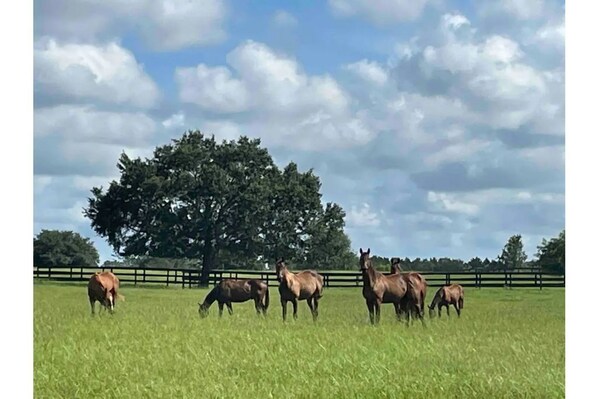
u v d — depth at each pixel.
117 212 45.00
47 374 11.65
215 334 15.19
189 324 17.34
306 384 10.84
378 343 14.27
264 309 22.20
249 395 10.36
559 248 34.69
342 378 11.14
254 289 22.16
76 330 15.84
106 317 19.16
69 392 10.88
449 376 11.41
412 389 10.65
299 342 14.11
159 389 10.55
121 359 12.39
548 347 14.27
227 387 10.67
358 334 15.41
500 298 27.06
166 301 26.38
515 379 11.32
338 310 23.20
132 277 37.28
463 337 15.42
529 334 16.09
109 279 20.50
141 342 14.16
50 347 13.41
